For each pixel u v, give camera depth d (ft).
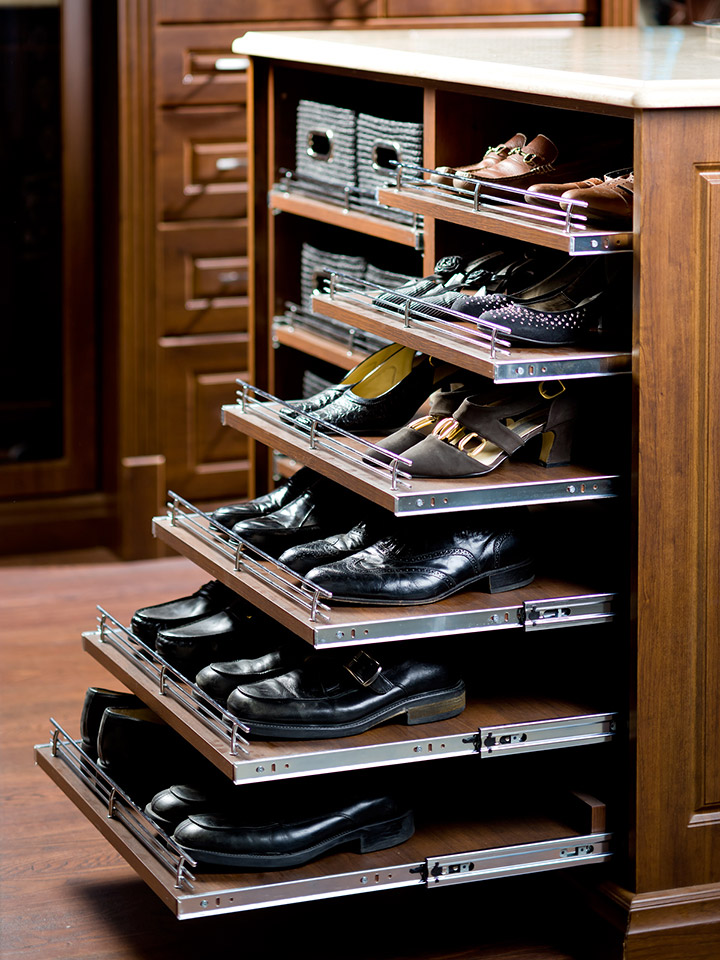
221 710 6.10
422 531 6.42
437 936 6.82
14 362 12.08
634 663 6.20
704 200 5.87
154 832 6.45
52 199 11.93
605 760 6.65
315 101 9.38
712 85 5.73
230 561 6.90
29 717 9.00
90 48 11.77
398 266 8.96
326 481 7.13
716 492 6.16
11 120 11.71
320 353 8.87
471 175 6.70
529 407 6.33
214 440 12.16
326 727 6.12
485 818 6.71
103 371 12.22
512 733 6.31
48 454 12.28
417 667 6.32
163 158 11.55
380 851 6.39
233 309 12.00
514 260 7.00
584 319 6.19
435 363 7.22
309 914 7.01
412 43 8.13
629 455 6.31
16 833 7.69
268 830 6.15
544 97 6.27
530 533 6.63
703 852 6.44
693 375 6.00
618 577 6.60
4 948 6.64
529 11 12.18
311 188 9.09
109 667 7.22
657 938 6.34
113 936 6.77
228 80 11.62
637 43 8.11
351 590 6.13
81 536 12.35
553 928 6.88
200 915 5.92
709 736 6.36
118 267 11.64
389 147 8.14
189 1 11.35
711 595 6.23
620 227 6.00
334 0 11.71
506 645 7.25
